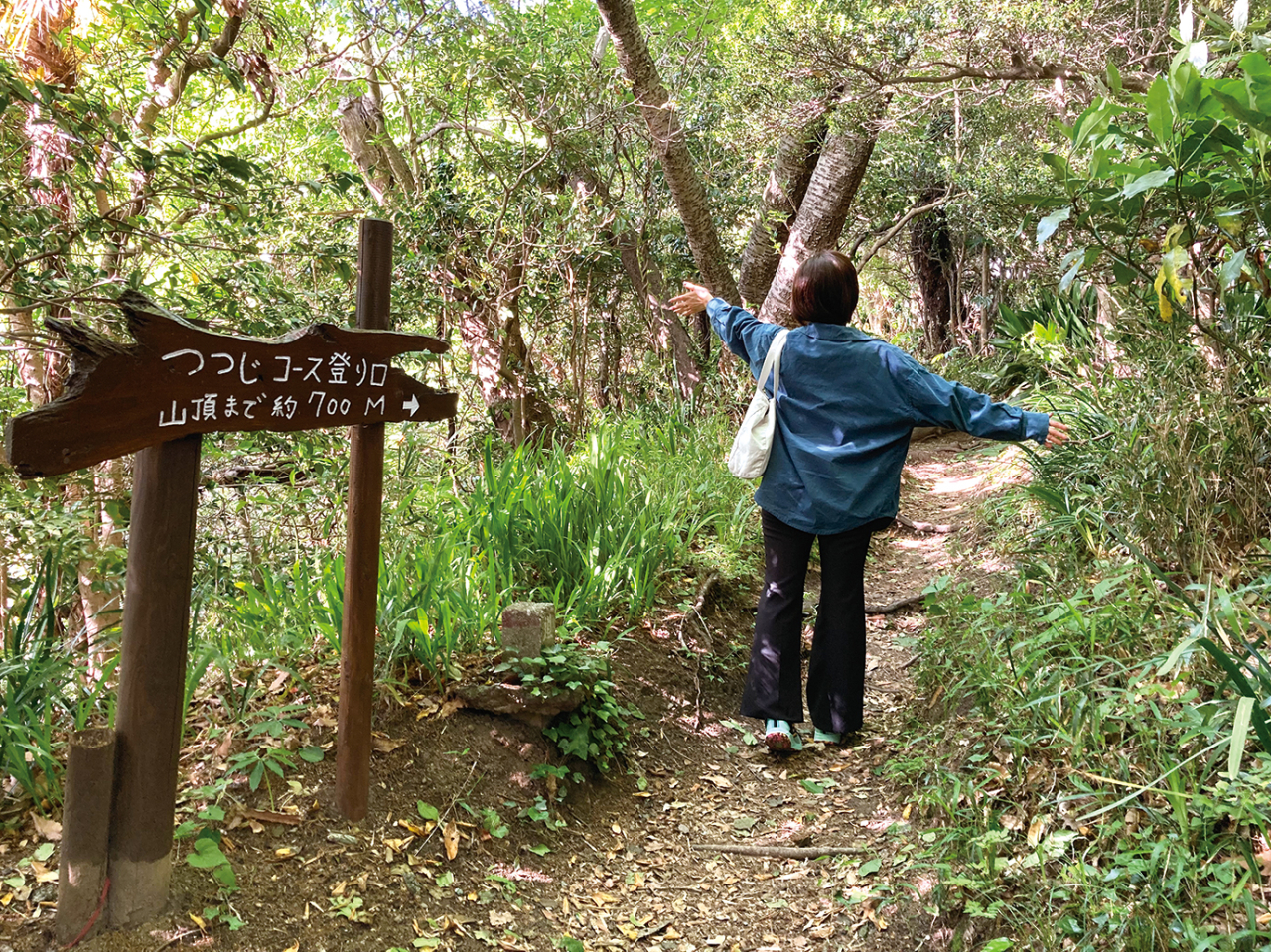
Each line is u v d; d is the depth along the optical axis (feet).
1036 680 8.94
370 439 8.02
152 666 6.61
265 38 15.97
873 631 14.80
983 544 16.61
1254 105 8.13
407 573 11.03
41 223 10.04
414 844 8.41
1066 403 15.57
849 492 10.26
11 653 8.36
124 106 13.69
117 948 6.58
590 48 25.62
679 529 15.01
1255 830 6.79
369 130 22.40
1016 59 18.11
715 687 12.75
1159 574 8.46
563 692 10.01
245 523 13.20
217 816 7.61
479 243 21.57
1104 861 7.23
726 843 9.65
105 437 6.01
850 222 42.65
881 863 8.76
